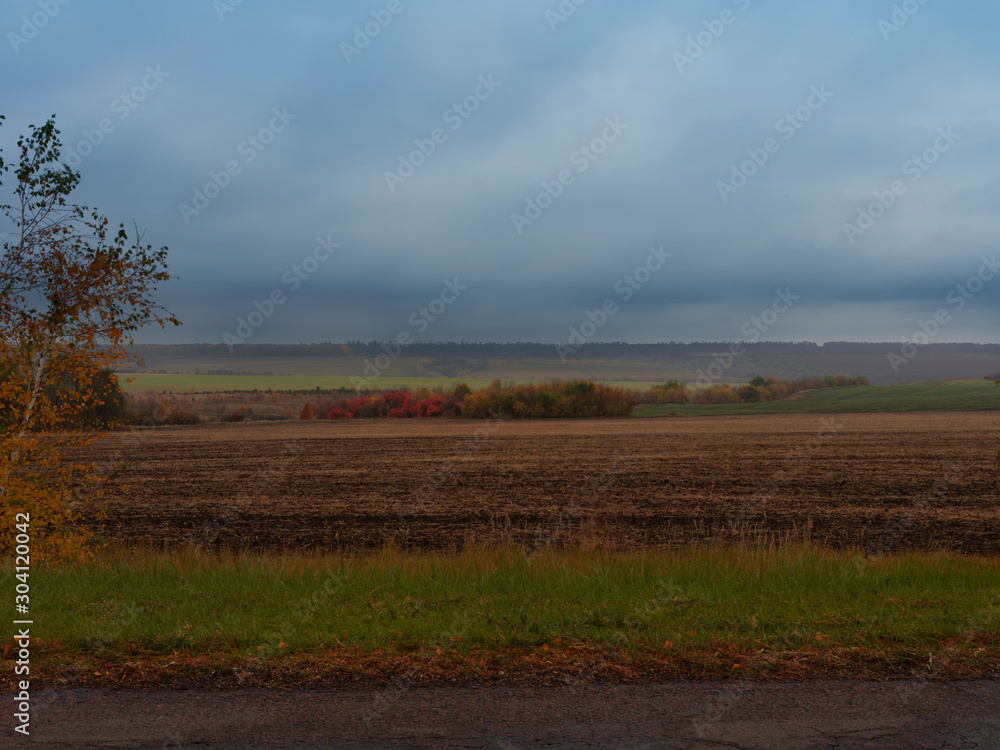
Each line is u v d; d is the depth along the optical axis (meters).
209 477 29.03
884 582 9.36
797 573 9.80
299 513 20.50
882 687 5.30
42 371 10.41
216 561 11.65
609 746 4.33
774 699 5.07
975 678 5.46
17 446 10.04
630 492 24.34
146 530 18.25
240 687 5.32
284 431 58.22
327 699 5.07
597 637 6.53
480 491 24.81
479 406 79.25
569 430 58.75
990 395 102.12
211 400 88.88
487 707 4.93
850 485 25.58
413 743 4.37
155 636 6.52
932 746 4.34
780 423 65.50
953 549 15.76
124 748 4.29
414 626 6.96
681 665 5.79
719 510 20.75
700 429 58.56
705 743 4.38
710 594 8.55
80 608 7.88
